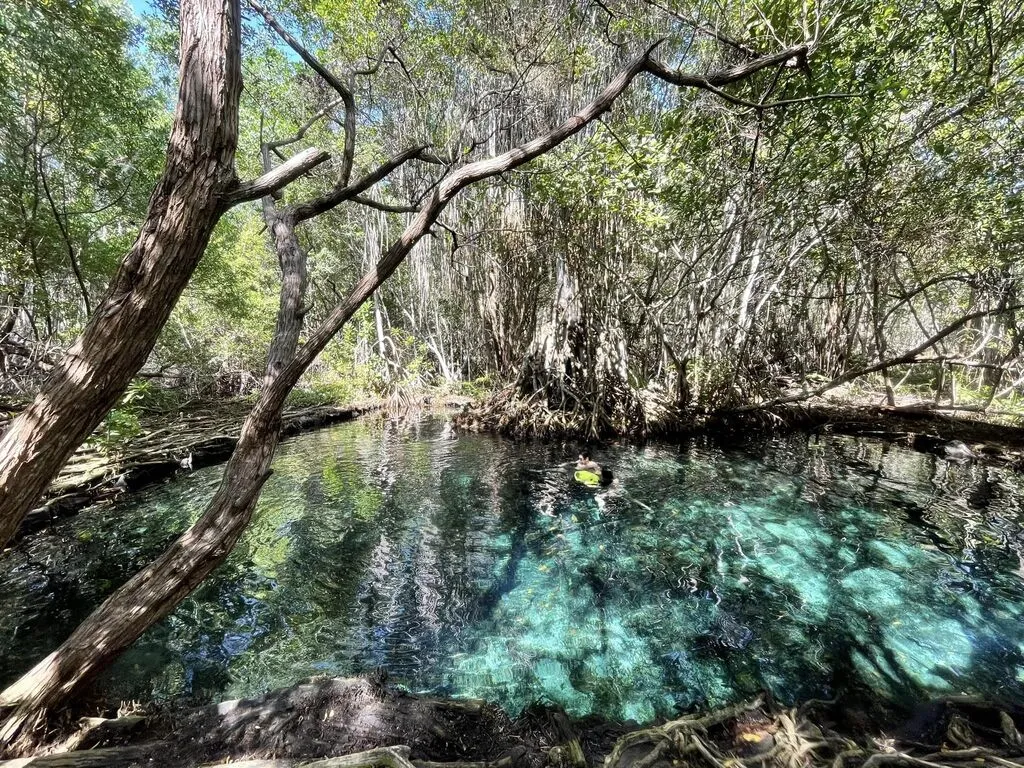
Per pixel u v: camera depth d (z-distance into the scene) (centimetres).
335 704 268
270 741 241
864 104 645
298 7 695
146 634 403
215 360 1853
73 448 201
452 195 304
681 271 1345
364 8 762
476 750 247
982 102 724
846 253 1286
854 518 666
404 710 268
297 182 1681
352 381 1800
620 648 396
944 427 1143
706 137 766
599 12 903
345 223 2155
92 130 963
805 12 537
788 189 905
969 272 1125
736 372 1259
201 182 200
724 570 528
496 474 906
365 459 1024
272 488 825
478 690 346
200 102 196
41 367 1227
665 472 908
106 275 1181
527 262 1497
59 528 623
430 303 2127
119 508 697
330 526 655
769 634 414
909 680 354
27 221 922
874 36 619
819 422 1319
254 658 376
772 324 1788
